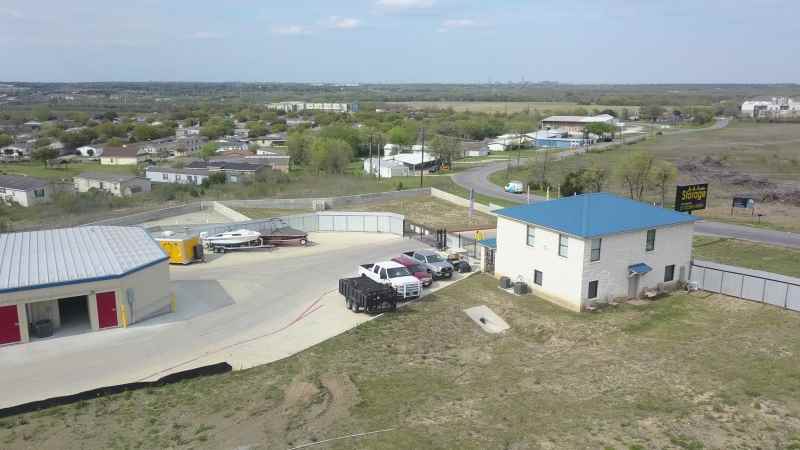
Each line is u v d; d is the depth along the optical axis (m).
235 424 19.08
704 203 41.88
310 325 28.69
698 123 187.25
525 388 21.38
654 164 68.94
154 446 17.81
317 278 36.56
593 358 23.92
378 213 50.31
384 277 32.69
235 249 43.72
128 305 28.55
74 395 21.08
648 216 31.53
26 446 18.06
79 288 27.28
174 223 53.34
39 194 76.75
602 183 69.44
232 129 177.75
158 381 22.38
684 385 20.94
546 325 27.70
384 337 26.88
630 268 30.20
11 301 26.00
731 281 30.53
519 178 86.19
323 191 72.06
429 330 27.67
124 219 52.38
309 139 119.00
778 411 18.77
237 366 24.17
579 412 19.28
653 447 16.92
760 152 110.31
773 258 38.78
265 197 67.88
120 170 111.94
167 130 172.00
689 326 26.83
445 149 107.19
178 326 28.77
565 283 29.91
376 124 173.50
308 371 23.34
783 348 23.73
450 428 18.38
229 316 30.11
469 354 25.03
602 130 145.62
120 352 25.69
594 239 28.95
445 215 57.81
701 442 17.12
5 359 24.92
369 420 19.09
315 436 18.11
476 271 37.25
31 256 30.56
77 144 150.88
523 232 32.53
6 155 133.50
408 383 22.11
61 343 26.56
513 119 194.75
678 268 32.16
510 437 17.72
